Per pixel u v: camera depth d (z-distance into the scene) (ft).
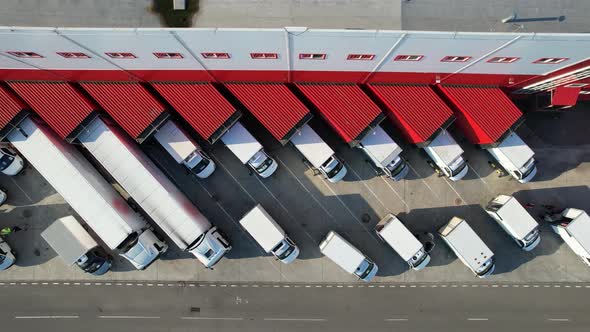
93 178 71.41
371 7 49.98
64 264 78.13
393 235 71.87
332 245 72.38
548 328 78.18
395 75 64.13
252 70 62.85
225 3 50.01
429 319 79.00
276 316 78.84
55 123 66.80
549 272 78.69
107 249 77.97
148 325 78.13
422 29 50.26
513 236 74.18
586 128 77.30
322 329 78.54
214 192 77.92
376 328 78.59
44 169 68.44
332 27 50.19
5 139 69.92
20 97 68.28
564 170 77.56
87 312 78.02
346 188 78.33
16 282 77.56
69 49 53.21
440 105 67.51
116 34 48.08
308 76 65.46
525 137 78.07
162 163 77.77
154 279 78.33
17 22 49.19
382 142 70.95
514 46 50.83
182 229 69.05
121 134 71.15
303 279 78.79
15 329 77.30
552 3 50.19
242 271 78.69
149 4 49.67
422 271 78.89
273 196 78.18
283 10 50.06
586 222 70.33
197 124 68.49
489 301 78.48
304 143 71.87
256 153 73.51
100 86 67.87
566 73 60.59
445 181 77.82
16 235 77.46
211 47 52.75
